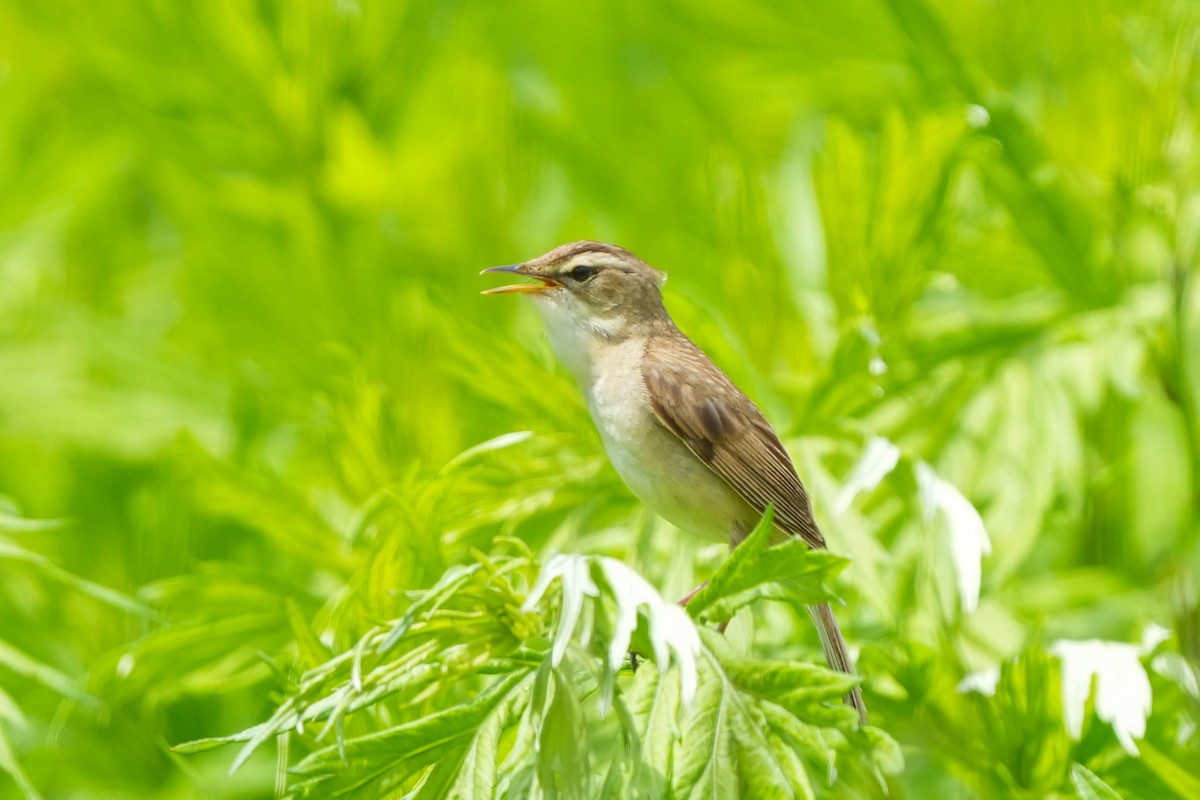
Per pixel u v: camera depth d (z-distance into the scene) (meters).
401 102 12.44
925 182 10.07
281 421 11.64
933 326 10.62
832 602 6.55
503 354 9.76
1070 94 11.09
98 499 11.69
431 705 7.94
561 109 13.09
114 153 13.34
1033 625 10.04
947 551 9.02
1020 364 10.41
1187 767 8.43
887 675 8.92
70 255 13.45
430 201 12.05
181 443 9.98
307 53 11.81
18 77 13.24
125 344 12.48
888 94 12.47
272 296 11.73
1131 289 10.68
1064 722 8.32
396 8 12.14
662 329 10.48
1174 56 10.50
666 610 6.38
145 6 11.72
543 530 10.20
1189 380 10.24
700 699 6.59
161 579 11.20
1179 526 10.06
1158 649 8.39
